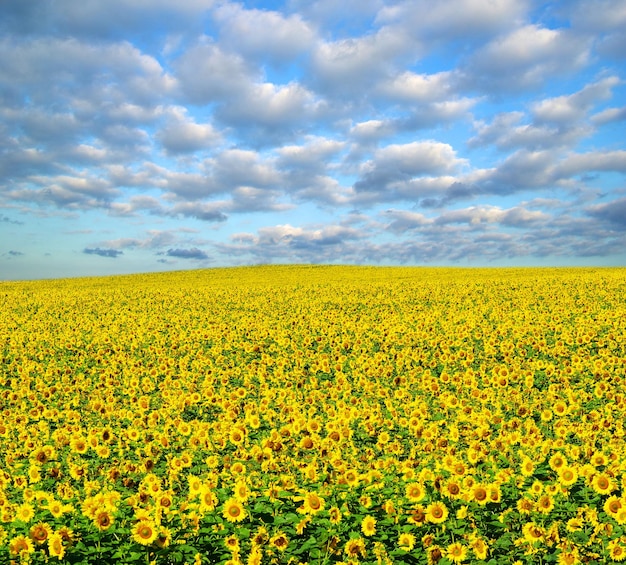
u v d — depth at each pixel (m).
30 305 36.19
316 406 13.84
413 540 6.69
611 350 17.95
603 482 7.57
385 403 13.88
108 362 19.72
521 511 7.13
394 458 9.70
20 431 12.01
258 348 21.28
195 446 10.47
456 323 24.25
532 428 10.37
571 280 38.69
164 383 16.34
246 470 9.18
